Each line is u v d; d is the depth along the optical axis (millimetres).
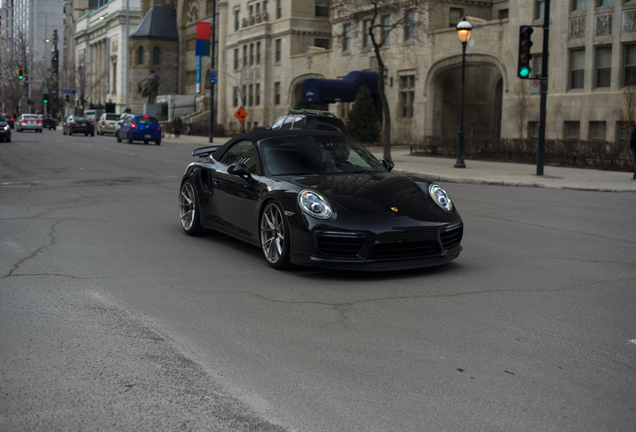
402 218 6273
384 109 26047
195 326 4824
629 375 3887
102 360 4121
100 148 31469
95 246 7949
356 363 4066
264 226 6914
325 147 7594
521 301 5547
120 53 98688
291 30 50062
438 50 35719
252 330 4727
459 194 14852
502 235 9055
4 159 23016
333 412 3375
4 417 3328
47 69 116875
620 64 26156
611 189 15922
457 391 3637
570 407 3443
